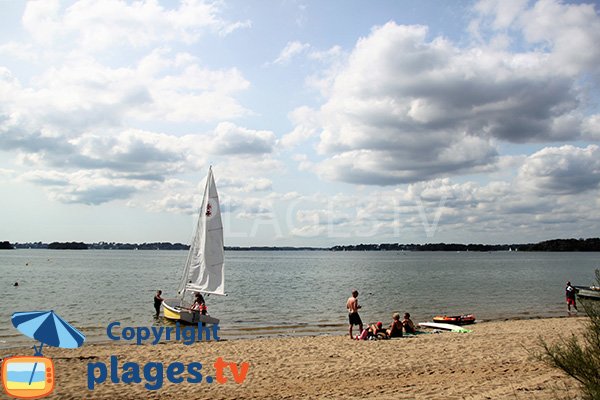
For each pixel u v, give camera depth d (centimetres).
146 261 13700
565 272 8388
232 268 10312
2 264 10350
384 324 2630
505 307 3397
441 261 15738
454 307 3403
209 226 2716
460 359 1485
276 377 1283
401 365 1412
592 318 841
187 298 2941
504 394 998
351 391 1132
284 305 3506
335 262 14938
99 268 9069
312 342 1833
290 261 16088
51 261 12662
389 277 6919
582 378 859
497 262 14338
